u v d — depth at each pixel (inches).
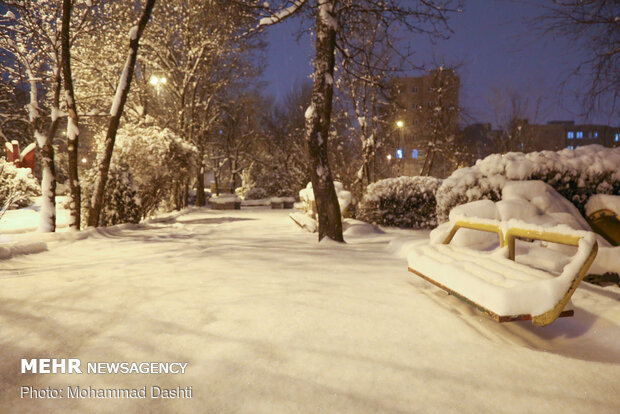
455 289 139.2
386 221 583.8
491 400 91.1
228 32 449.4
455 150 1284.4
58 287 182.1
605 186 300.8
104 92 794.2
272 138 1988.2
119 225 518.9
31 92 448.1
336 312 145.3
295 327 131.6
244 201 1673.2
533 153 326.3
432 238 196.5
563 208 253.8
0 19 433.7
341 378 100.5
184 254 280.1
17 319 141.5
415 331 129.2
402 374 102.2
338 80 822.5
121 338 125.3
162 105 1300.4
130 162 663.8
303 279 192.2
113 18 529.3
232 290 174.1
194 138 1337.4
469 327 133.2
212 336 125.6
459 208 235.8
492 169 329.1
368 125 921.5
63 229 551.2
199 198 1510.8
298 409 88.0
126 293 172.1
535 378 100.6
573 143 2630.4
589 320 137.3
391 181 585.6
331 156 1092.5
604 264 174.7
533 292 114.3
